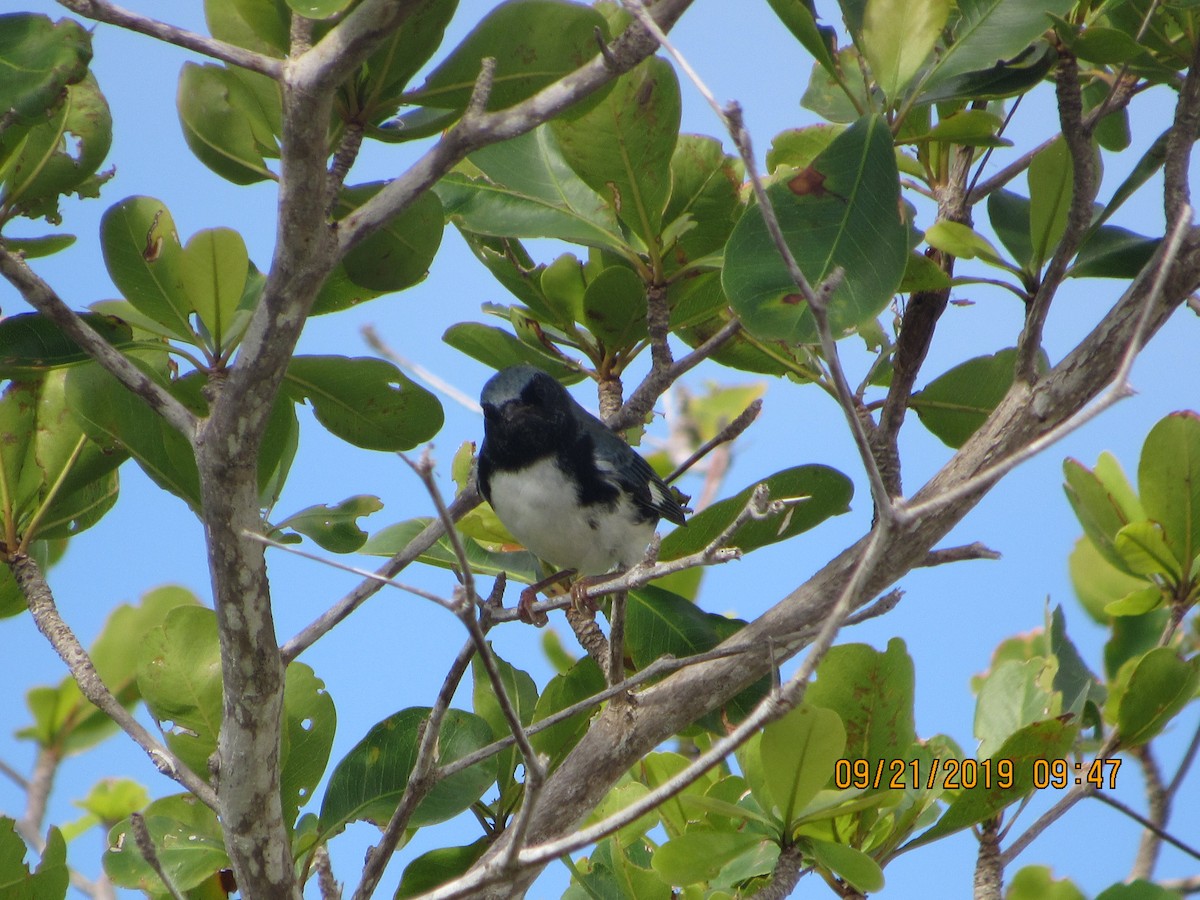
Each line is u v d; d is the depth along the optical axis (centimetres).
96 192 914
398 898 898
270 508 969
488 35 745
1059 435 549
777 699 549
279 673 691
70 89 855
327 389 896
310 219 609
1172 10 952
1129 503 1044
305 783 850
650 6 630
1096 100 1184
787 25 867
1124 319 827
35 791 1000
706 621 947
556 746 953
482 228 1042
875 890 760
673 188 1016
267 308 627
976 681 1083
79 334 678
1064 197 880
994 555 811
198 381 852
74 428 895
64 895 756
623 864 873
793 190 793
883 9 868
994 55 865
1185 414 949
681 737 1065
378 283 846
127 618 1044
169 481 847
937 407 1056
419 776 705
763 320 757
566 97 631
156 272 823
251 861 718
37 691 1023
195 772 839
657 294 1005
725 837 786
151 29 591
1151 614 1037
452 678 692
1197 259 822
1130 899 747
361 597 746
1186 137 842
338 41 574
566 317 1134
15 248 867
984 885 797
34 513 884
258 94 871
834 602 831
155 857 637
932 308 955
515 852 584
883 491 563
